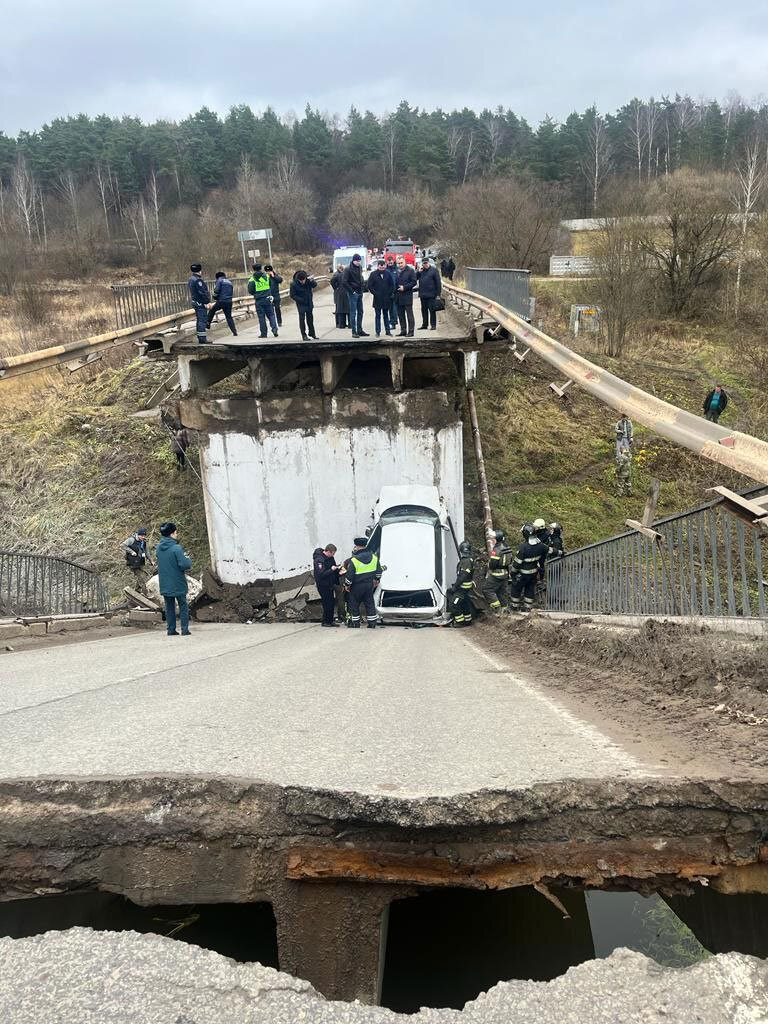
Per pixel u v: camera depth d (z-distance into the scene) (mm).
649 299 33844
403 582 14992
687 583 6457
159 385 24938
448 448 17266
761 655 4480
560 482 21703
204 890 2668
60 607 13727
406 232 73938
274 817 2689
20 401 24875
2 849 2703
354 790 2648
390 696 5277
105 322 30781
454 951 3162
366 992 2590
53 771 3029
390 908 3359
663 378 27828
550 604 12516
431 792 2625
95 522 20016
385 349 16750
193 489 20906
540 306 33812
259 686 5871
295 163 100625
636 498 21203
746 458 5324
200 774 2893
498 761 3098
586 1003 1825
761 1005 1834
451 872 2621
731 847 2648
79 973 1906
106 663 7797
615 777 2746
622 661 6031
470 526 19859
